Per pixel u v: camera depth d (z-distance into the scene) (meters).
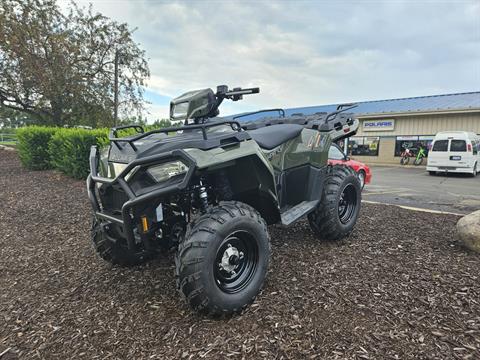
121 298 2.70
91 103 18.14
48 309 2.58
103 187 2.61
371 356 1.90
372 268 3.07
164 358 1.96
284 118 4.33
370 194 8.78
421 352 1.93
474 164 13.55
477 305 2.41
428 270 3.00
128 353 2.02
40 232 4.57
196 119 3.07
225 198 2.78
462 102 19.62
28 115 20.48
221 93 2.98
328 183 3.72
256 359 1.92
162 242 2.67
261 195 2.78
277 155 3.32
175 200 2.60
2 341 2.20
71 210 5.69
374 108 22.39
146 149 2.37
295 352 1.96
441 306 2.40
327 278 2.87
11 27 15.87
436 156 14.00
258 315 2.35
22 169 11.38
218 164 2.33
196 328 2.24
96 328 2.30
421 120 19.14
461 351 1.93
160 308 2.52
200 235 2.22
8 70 17.09
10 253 3.82
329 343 2.03
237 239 2.49
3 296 2.83
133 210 2.30
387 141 20.61
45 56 16.94
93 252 3.77
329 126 3.75
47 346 2.13
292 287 2.73
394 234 4.10
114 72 18.75
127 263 3.25
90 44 17.94
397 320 2.24
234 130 2.64
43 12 16.80
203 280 2.18
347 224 3.85
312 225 3.79
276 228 4.35
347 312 2.35
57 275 3.20
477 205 6.96
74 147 8.41
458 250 3.52
